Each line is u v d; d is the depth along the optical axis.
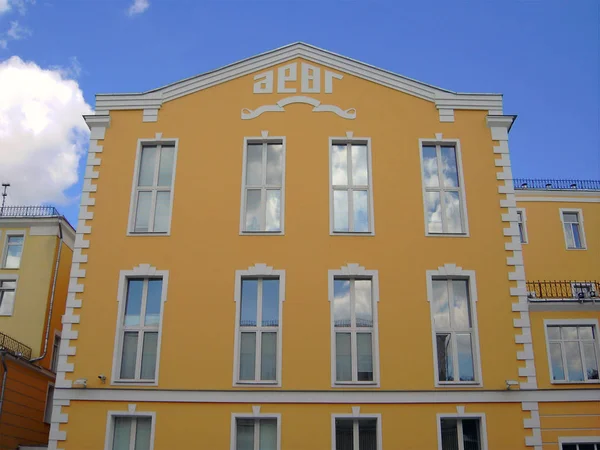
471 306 16.55
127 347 16.38
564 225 26.94
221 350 16.03
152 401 15.66
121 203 17.53
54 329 25.09
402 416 15.48
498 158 17.98
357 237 17.02
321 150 17.94
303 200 17.36
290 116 18.33
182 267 16.80
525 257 26.31
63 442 15.39
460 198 17.70
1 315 24.42
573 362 17.92
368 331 16.31
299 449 15.20
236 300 16.45
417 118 18.36
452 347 16.27
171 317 16.34
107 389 15.73
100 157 18.03
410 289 16.55
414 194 17.52
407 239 17.02
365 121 18.28
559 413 16.95
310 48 19.02
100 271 16.83
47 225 25.78
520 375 15.89
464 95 18.58
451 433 15.59
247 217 17.48
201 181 17.67
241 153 17.98
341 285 16.75
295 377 15.75
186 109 18.52
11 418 21.11
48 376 24.08
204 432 15.38
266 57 18.95
